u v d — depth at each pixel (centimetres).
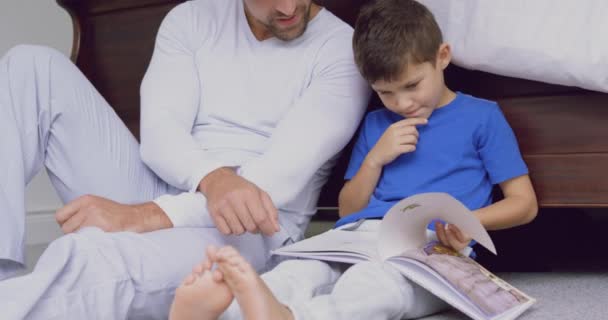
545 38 115
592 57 112
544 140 126
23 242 99
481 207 121
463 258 108
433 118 124
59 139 116
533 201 122
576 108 123
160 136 119
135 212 105
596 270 138
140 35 174
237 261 78
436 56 120
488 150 122
